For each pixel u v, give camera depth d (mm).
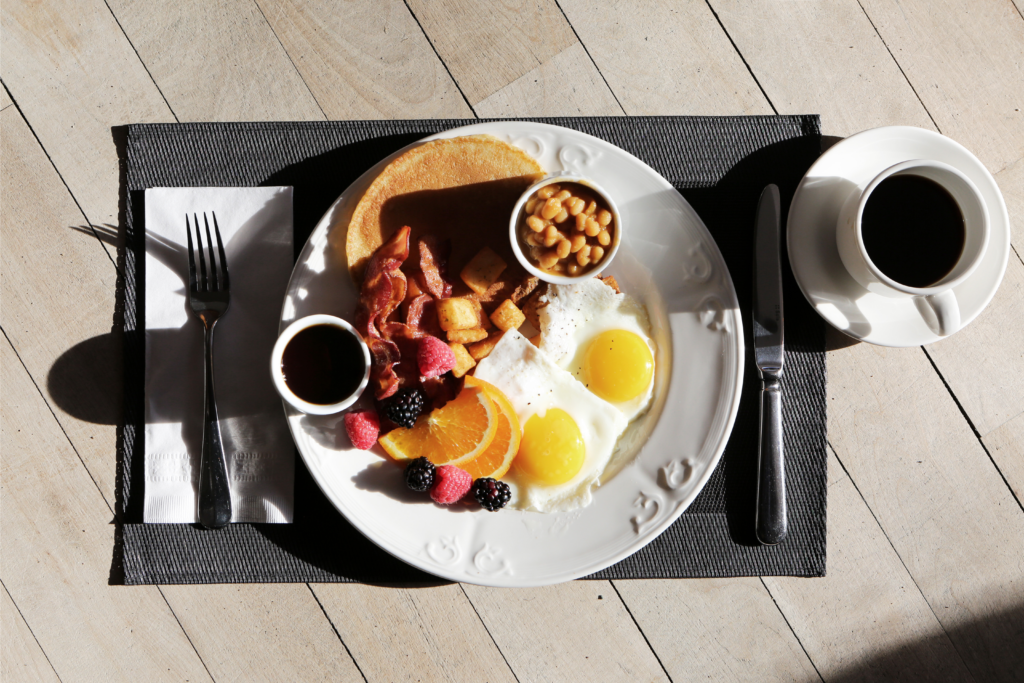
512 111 968
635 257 925
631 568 943
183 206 936
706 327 915
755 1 969
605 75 971
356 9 969
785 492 940
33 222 961
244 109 963
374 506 908
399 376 913
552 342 931
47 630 955
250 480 929
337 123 950
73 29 964
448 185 916
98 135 961
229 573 936
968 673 957
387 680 961
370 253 918
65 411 958
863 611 961
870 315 909
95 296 960
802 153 952
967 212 891
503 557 908
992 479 961
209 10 965
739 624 963
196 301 928
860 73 969
